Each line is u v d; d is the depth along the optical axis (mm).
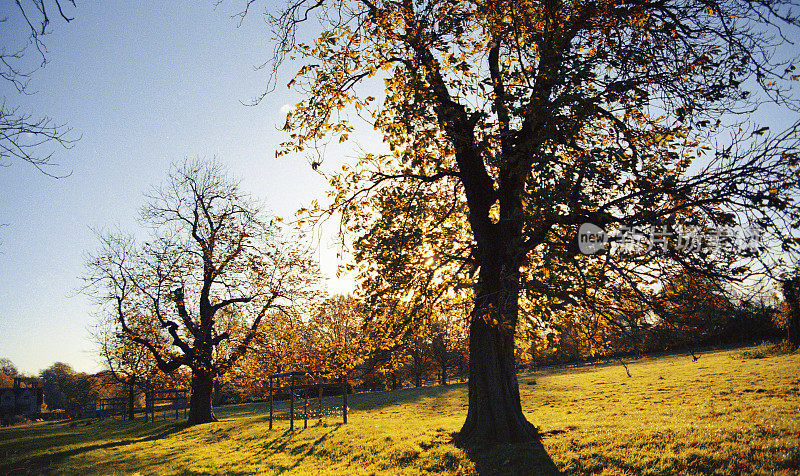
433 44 12047
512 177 13500
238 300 32844
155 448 23406
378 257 15195
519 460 11789
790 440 9805
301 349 31609
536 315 9969
